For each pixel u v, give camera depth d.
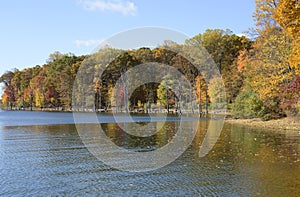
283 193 8.57
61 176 10.70
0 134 23.16
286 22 15.48
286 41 27.30
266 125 28.38
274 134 21.73
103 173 11.11
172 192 8.88
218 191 8.87
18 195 8.73
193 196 8.50
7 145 17.50
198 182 9.82
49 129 27.44
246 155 13.96
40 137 21.31
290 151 14.78
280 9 15.18
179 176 10.59
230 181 9.84
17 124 33.66
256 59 32.25
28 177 10.57
